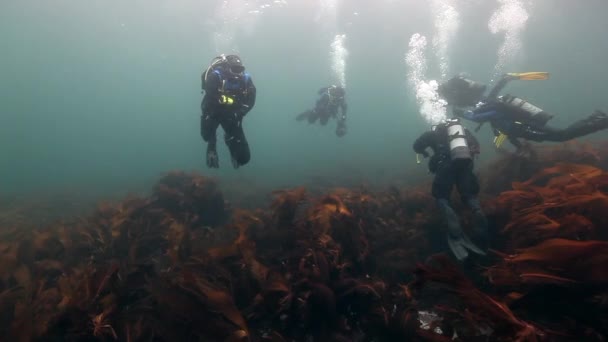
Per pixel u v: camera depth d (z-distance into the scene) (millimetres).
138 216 6348
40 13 36719
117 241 5164
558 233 3340
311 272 3145
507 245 3885
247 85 4371
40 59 70688
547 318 2518
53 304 3447
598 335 2285
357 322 3125
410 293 3289
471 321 2561
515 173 6465
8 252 5125
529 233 3572
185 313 2602
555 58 74250
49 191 16953
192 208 6949
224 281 3254
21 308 3242
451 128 4977
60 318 2799
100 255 5004
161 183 8234
